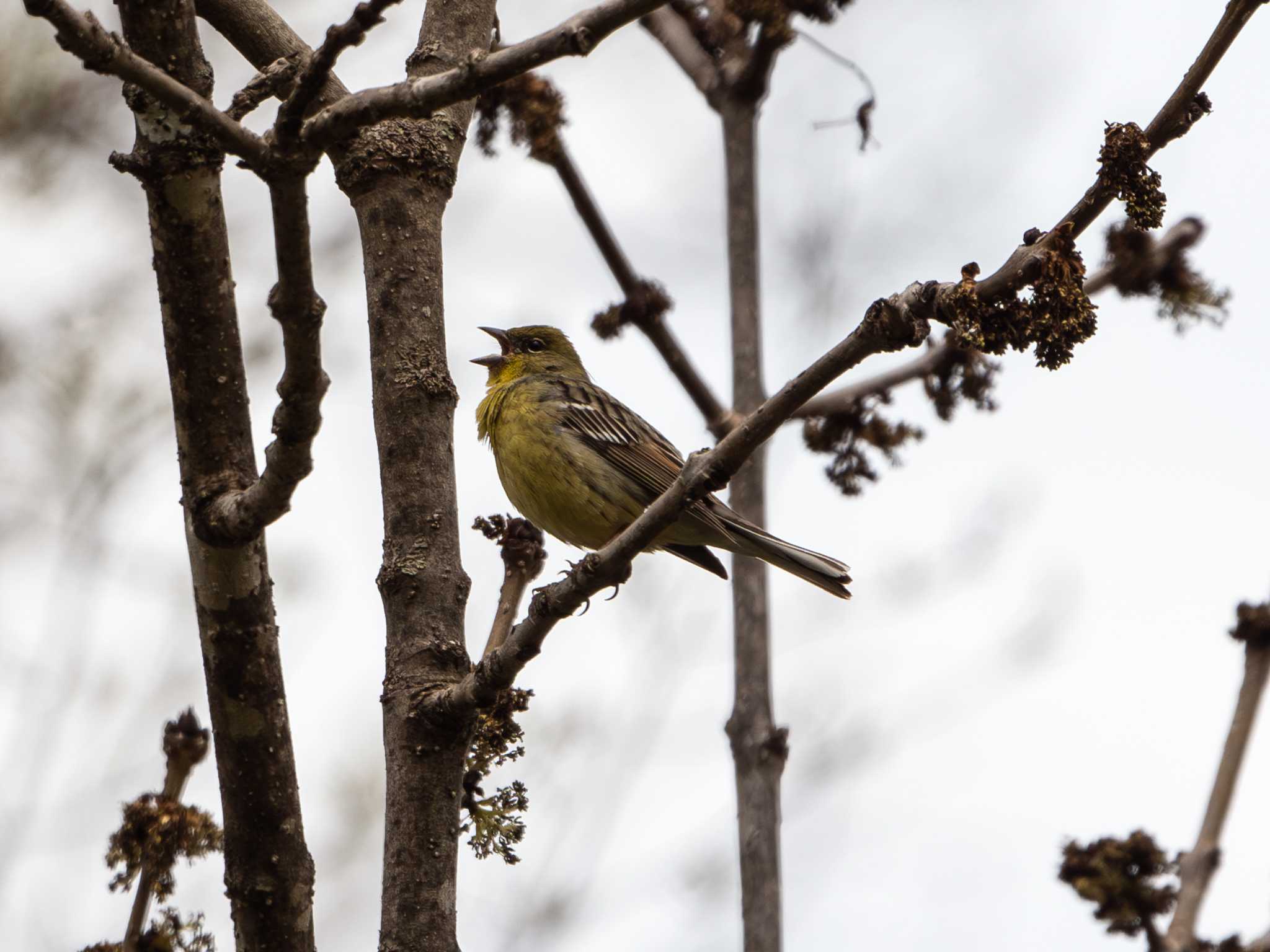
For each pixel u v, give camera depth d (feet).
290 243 21.33
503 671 24.63
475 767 27.91
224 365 24.75
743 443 23.58
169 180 23.75
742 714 33.99
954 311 21.01
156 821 25.03
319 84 20.25
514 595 29.86
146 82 19.94
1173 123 20.92
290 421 22.76
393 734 25.35
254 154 20.71
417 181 28.14
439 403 27.12
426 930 24.44
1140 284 40.06
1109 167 20.74
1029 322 20.77
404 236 27.81
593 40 20.35
